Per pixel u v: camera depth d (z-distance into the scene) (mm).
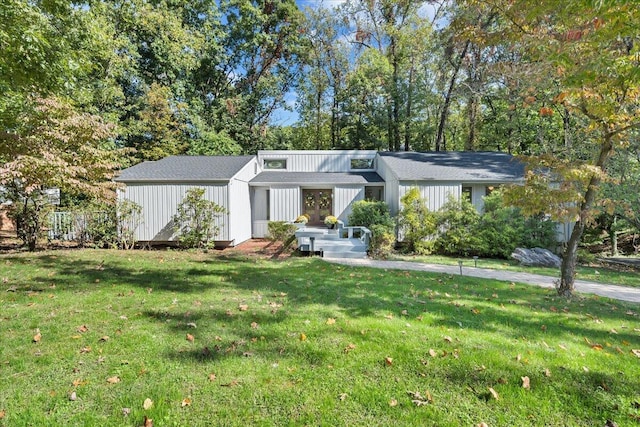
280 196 14414
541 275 7969
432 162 14172
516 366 3045
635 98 5293
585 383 2818
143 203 11727
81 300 4855
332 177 15375
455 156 15367
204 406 2459
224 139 20625
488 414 2420
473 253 11180
